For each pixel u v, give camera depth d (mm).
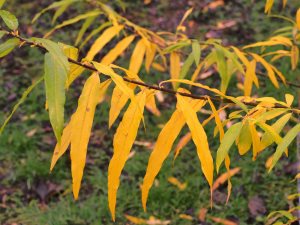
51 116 962
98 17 5730
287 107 1370
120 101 1279
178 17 5621
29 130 4285
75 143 1077
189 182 3584
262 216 3299
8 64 5199
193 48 1823
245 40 5098
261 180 3594
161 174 3666
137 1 5961
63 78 978
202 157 1122
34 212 3471
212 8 5637
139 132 4176
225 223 3238
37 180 3744
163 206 3406
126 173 3771
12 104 4656
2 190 3684
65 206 3473
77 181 1074
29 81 4949
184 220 3307
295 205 3309
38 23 5758
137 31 2088
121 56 5000
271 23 5281
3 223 3398
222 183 3594
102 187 3635
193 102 1316
